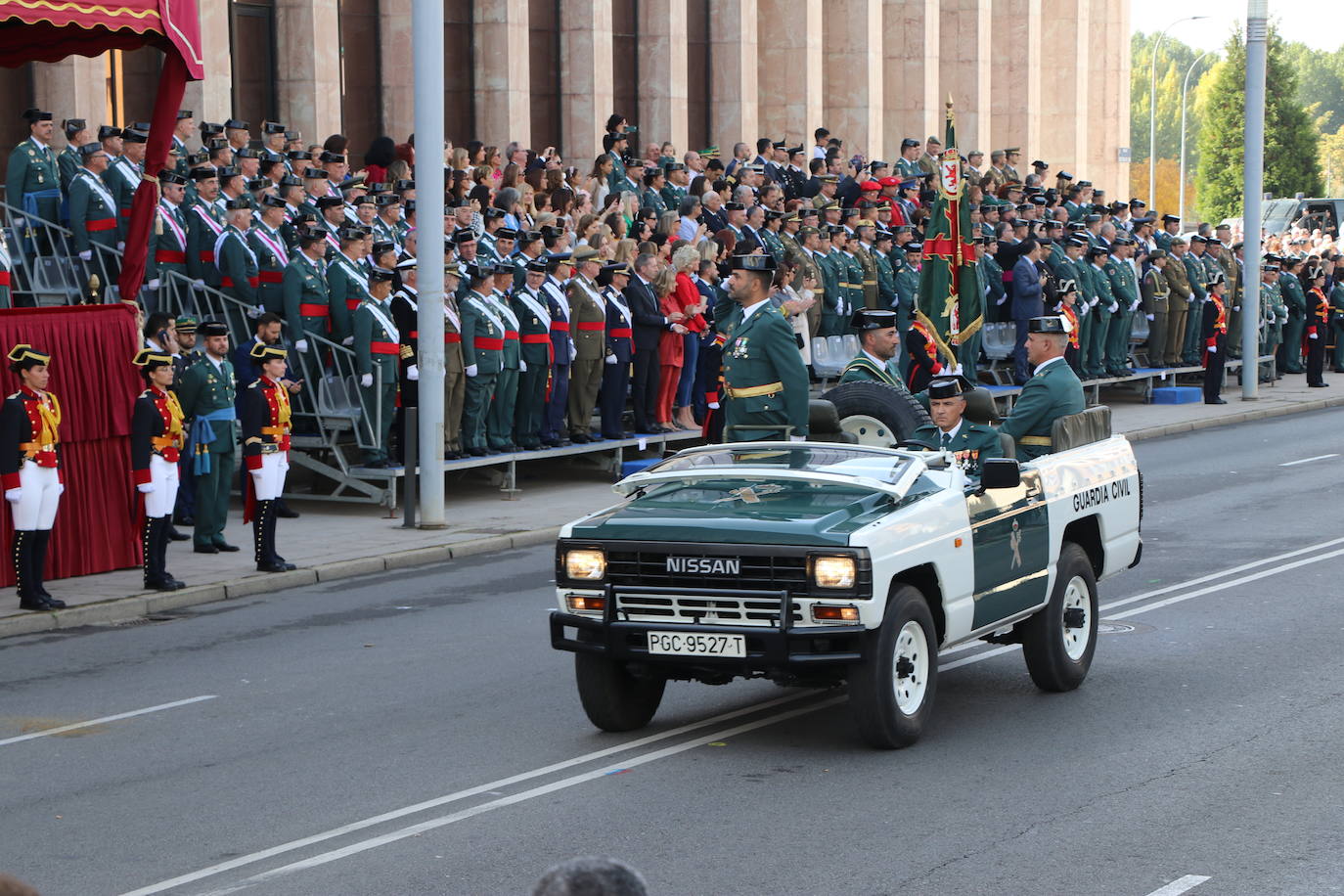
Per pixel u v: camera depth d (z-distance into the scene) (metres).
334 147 23.59
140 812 9.12
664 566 9.87
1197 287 35.47
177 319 17.84
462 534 18.92
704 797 9.20
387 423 20.58
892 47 43.66
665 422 23.97
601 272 23.00
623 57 36.91
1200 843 8.32
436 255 18.94
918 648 10.14
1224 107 97.19
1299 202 63.66
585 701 10.45
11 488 14.59
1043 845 8.31
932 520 10.18
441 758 10.10
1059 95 50.84
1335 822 8.62
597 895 3.15
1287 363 40.28
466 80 33.06
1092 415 12.48
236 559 17.45
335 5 30.03
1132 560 12.65
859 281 27.06
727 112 38.84
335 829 8.74
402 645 13.52
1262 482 22.84
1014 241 30.03
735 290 12.52
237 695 11.87
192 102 26.88
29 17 14.72
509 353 21.39
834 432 12.37
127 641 13.99
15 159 20.59
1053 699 11.41
